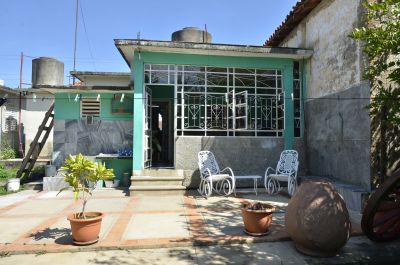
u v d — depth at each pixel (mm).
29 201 7105
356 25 6441
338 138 7148
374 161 6016
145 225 5191
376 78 5789
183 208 6367
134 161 8055
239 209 6277
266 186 7695
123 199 7234
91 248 4223
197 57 8430
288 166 7957
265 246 4371
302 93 8820
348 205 6121
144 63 8250
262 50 8180
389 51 4309
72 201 7086
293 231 4059
